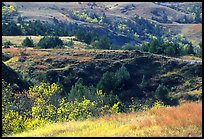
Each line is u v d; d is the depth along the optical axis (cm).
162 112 2595
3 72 5331
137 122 2361
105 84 7456
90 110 3953
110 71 8825
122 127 2262
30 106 3841
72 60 8981
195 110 2384
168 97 7569
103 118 2892
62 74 8231
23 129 3178
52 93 4081
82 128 2503
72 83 8031
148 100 7188
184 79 8550
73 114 3609
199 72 8750
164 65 9181
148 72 8938
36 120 3262
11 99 3894
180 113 2336
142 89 7988
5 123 3194
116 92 7544
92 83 8319
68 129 2512
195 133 1956
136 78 8594
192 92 7831
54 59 8862
